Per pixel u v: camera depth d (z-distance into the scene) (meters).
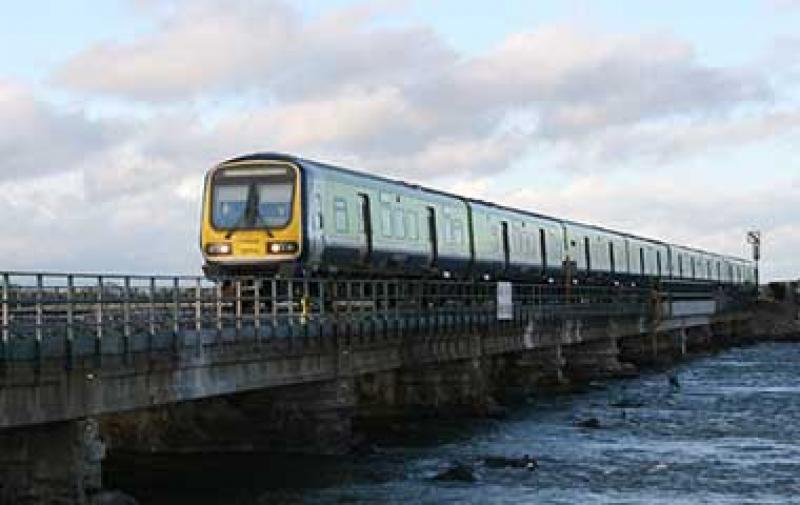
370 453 35.78
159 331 23.83
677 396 58.62
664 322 87.00
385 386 45.19
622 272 80.69
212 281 28.08
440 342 42.72
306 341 30.98
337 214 38.97
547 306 58.28
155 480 30.33
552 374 61.06
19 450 21.41
